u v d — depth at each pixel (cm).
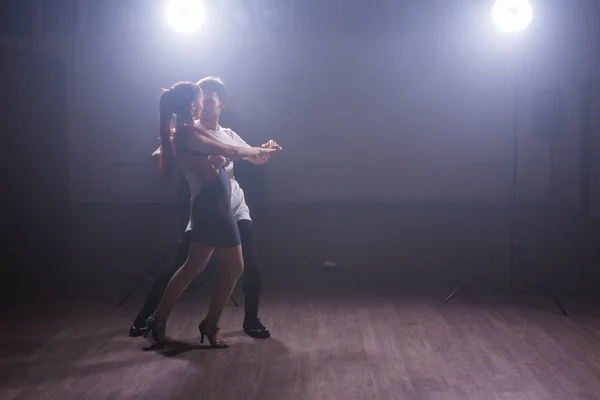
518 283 510
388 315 411
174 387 282
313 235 722
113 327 386
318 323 392
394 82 822
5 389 280
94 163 827
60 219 752
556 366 306
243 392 275
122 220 784
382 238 708
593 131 766
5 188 668
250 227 358
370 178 837
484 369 303
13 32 785
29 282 521
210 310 338
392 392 275
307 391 276
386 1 812
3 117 710
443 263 602
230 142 353
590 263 589
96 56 812
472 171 824
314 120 831
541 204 807
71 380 291
